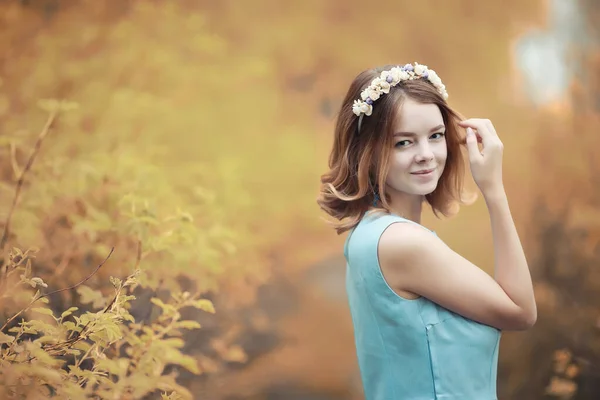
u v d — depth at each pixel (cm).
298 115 739
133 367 236
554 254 612
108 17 555
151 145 429
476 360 197
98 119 431
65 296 288
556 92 789
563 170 720
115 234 293
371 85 204
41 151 340
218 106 574
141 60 522
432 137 206
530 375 499
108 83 480
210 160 534
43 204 286
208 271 329
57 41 491
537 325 532
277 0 755
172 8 586
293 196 644
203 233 310
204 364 365
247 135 605
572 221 640
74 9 539
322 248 671
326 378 490
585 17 797
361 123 209
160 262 287
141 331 289
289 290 600
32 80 451
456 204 233
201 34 593
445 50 835
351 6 795
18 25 498
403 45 825
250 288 460
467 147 208
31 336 267
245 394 432
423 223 721
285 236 636
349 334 564
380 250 196
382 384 203
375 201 212
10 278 240
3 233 264
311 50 762
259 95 645
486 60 830
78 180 296
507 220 201
